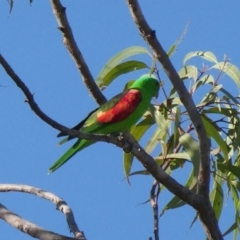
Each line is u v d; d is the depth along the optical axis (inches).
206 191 385.1
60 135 395.9
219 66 435.5
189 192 382.3
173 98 428.8
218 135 428.1
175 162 446.3
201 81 437.4
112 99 452.1
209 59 439.5
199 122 374.9
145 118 465.1
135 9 355.9
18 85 307.0
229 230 448.1
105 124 445.1
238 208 451.2
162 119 429.7
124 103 445.1
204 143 377.1
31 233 334.3
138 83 458.9
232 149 439.8
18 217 343.3
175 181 381.1
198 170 402.0
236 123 442.9
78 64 423.8
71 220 344.5
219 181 461.7
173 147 436.1
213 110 444.5
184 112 430.6
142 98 449.7
